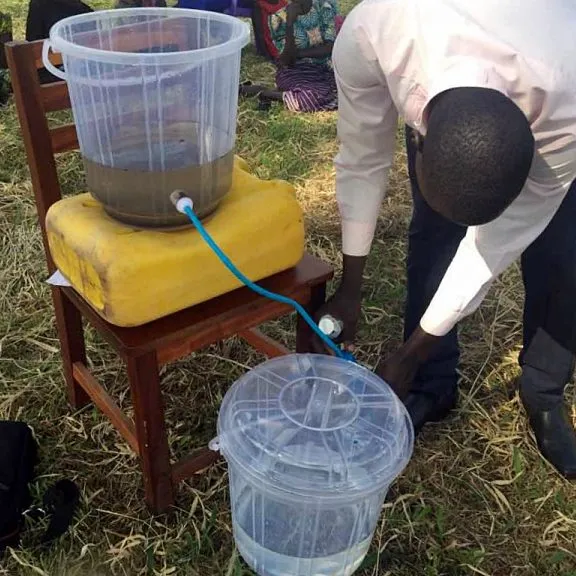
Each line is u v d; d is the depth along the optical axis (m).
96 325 1.52
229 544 1.72
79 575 1.66
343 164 1.61
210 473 1.87
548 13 1.25
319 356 1.60
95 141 1.37
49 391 2.12
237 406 1.50
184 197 1.38
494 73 1.19
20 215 2.93
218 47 1.31
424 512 1.80
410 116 1.34
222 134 1.42
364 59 1.41
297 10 4.02
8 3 5.36
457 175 1.08
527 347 1.93
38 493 1.81
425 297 1.87
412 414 1.98
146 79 1.29
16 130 3.54
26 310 2.46
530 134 1.10
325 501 1.36
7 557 1.67
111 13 1.48
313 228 2.95
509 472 1.94
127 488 1.84
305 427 1.43
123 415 1.77
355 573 1.68
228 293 1.58
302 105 3.90
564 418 1.99
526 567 1.71
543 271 1.77
